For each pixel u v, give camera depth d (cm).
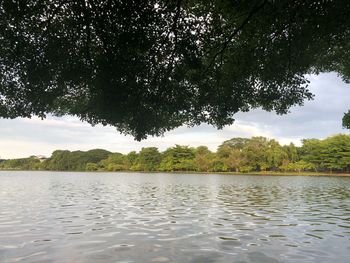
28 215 2200
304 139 13038
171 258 1179
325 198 3503
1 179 8906
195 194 4031
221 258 1177
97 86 941
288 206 2744
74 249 1303
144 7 865
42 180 8319
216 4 1034
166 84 1075
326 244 1388
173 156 15962
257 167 13550
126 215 2205
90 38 948
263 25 1021
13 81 943
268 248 1320
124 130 1250
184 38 995
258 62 1127
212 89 1200
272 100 1235
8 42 891
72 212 2350
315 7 902
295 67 1118
